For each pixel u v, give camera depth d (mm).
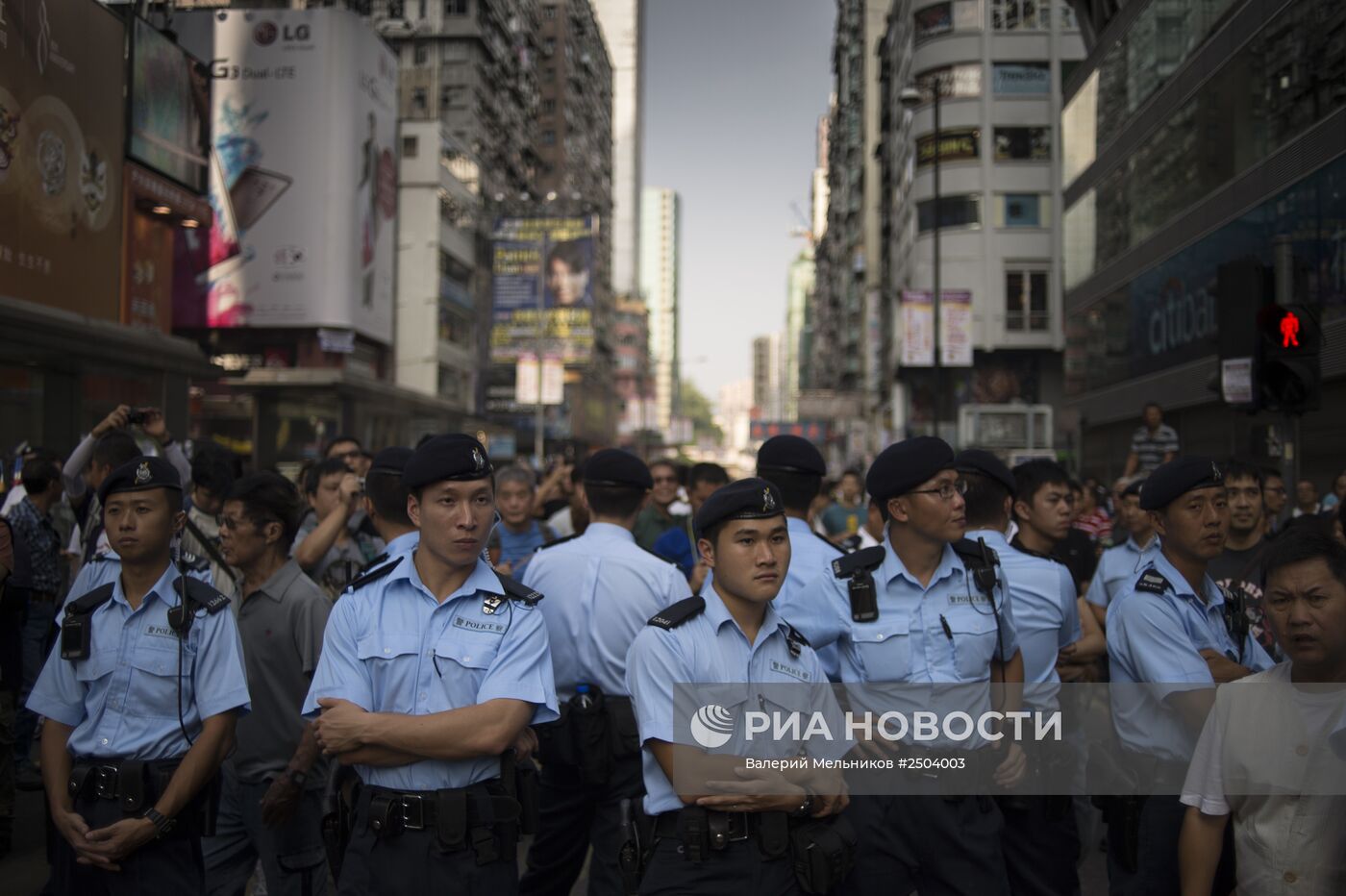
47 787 3303
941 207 39156
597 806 4309
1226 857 3365
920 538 3617
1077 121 29016
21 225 15609
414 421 47938
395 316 47406
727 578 3059
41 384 16406
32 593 6699
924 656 3559
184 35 39688
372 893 2992
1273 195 16062
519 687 3049
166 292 21141
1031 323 38500
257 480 4148
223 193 39562
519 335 49438
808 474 4422
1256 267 7258
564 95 80938
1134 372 23750
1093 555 7539
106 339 16875
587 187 90562
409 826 2994
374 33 42156
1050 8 38688
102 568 3549
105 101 18250
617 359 114438
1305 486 10188
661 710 3000
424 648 3080
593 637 4262
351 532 5992
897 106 46750
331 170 39500
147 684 3301
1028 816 3850
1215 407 19375
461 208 51906
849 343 69500
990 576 3664
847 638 3627
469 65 54031
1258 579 4781
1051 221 38594
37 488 6789
